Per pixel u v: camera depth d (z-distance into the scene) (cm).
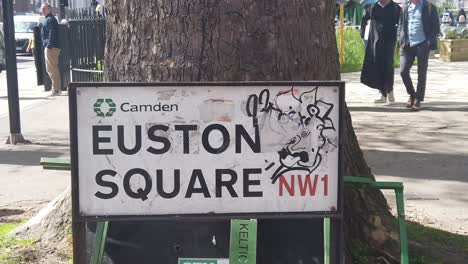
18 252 414
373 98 1243
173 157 289
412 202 577
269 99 288
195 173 290
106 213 290
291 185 292
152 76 341
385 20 1117
